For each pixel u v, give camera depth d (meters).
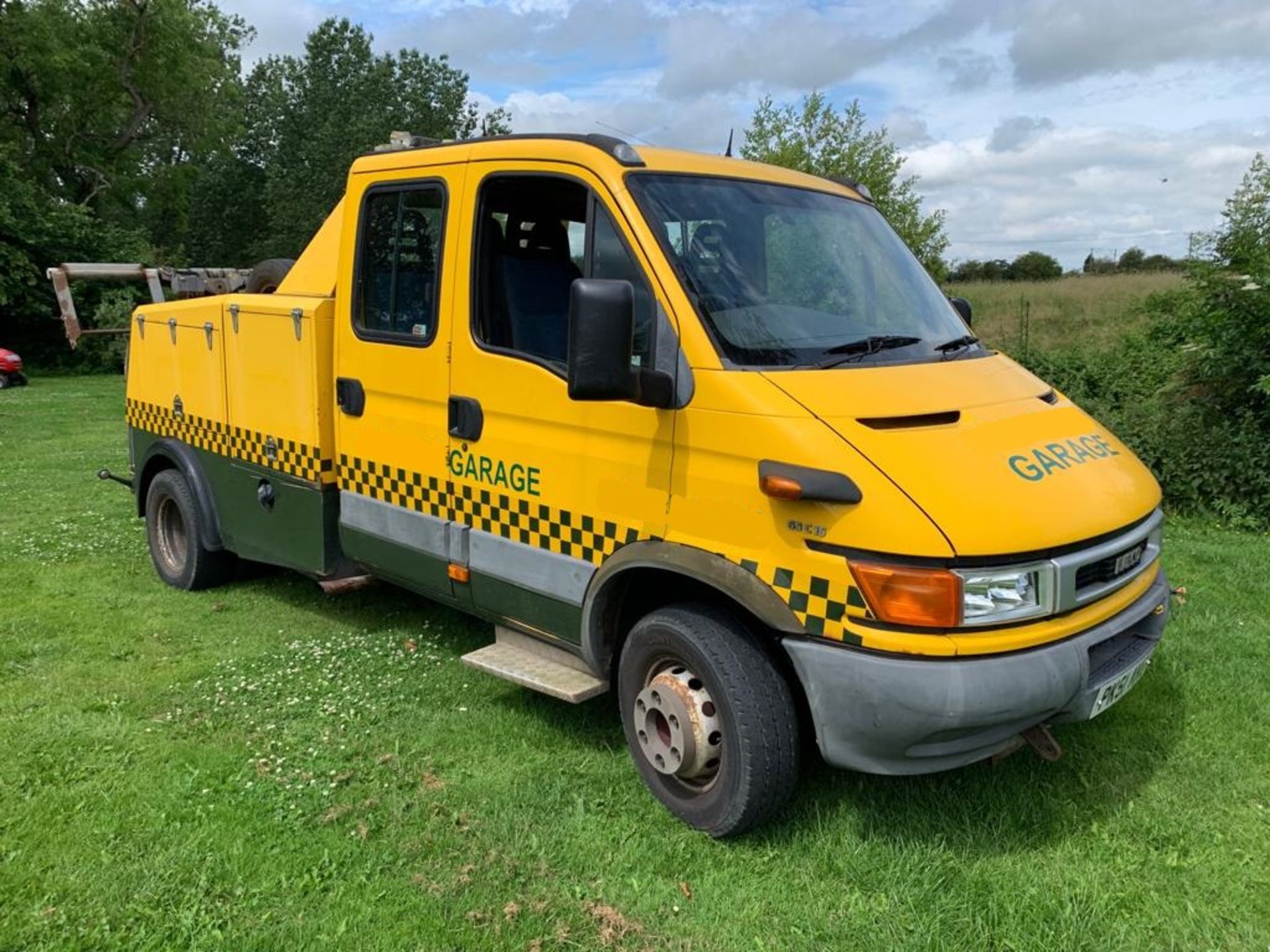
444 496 4.46
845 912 3.18
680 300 3.49
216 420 5.88
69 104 33.06
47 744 4.24
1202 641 5.37
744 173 4.20
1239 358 8.47
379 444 4.77
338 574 5.26
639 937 3.07
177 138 38.53
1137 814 3.72
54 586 6.55
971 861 3.45
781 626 3.19
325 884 3.30
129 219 40.31
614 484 3.71
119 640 5.54
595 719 4.52
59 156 33.88
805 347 3.60
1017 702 3.03
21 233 26.77
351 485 4.98
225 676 5.01
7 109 32.81
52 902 3.19
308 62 52.75
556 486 3.94
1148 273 29.17
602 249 3.76
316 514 5.20
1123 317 18.31
